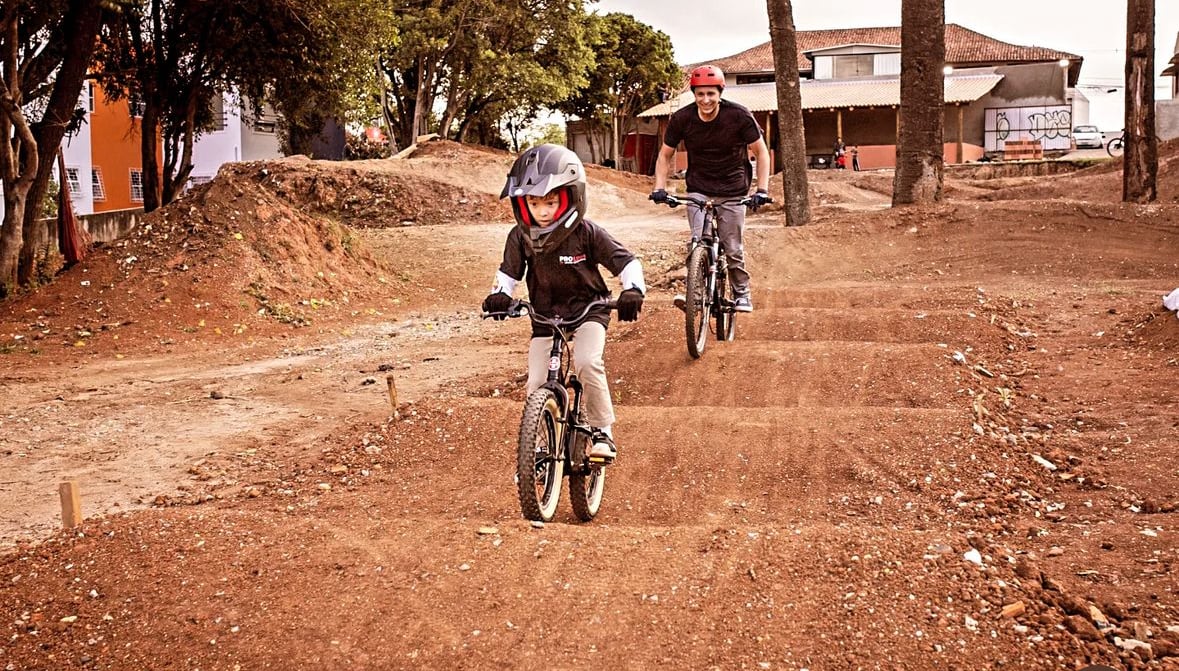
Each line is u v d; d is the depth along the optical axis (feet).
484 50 145.18
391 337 45.27
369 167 110.11
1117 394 25.59
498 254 69.97
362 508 20.21
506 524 15.84
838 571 13.78
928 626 12.50
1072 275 48.03
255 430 28.04
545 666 12.02
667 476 20.98
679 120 28.50
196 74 76.02
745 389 26.91
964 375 26.50
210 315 47.93
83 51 54.54
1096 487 19.52
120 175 138.21
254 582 14.30
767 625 12.61
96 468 24.70
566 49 155.22
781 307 38.58
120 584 14.48
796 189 68.59
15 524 20.56
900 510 18.83
